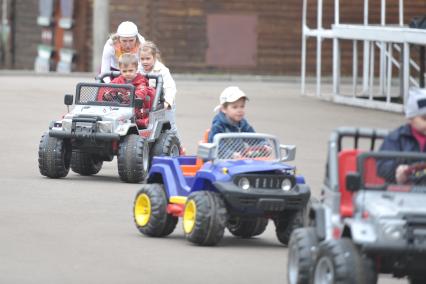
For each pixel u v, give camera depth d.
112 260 17.19
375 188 13.78
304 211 18.28
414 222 13.03
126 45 27.81
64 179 26.03
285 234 18.53
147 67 27.31
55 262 16.94
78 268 16.55
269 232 20.25
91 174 26.92
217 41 65.62
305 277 13.85
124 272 16.34
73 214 21.36
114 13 64.44
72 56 65.25
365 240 12.96
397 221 13.02
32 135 33.97
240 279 16.05
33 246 18.14
